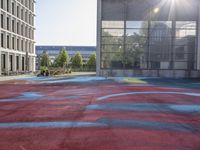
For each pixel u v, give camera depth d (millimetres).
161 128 6844
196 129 6754
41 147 5316
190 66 33750
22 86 20172
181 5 33656
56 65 81000
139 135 6164
